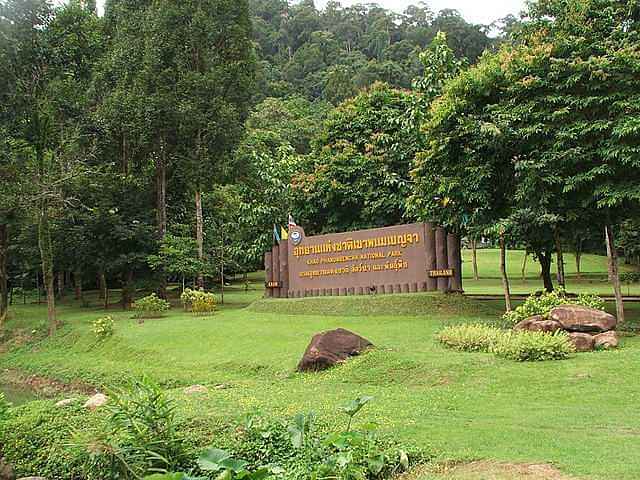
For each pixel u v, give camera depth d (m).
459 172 17.45
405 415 8.52
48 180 24.81
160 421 7.55
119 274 30.59
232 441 7.62
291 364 13.95
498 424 7.81
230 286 42.50
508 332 12.90
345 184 25.34
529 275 39.56
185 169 28.77
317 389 11.35
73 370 18.16
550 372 10.66
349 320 18.91
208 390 11.46
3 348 24.67
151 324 21.97
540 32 16.75
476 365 11.56
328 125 27.91
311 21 94.12
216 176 28.98
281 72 78.38
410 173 19.55
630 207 16.25
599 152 14.78
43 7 30.64
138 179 30.14
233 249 30.20
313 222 27.53
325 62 82.50
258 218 28.28
